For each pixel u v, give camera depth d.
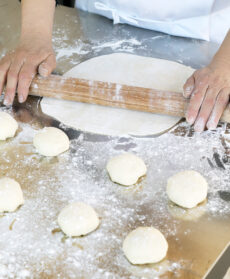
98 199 1.28
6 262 1.09
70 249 1.13
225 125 1.54
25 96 1.59
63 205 1.25
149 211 1.24
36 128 1.53
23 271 1.07
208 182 1.34
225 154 1.43
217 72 1.54
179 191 1.25
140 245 1.10
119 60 1.85
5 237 1.16
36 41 1.71
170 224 1.21
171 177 1.30
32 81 1.63
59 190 1.30
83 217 1.17
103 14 2.15
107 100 1.58
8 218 1.21
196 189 1.25
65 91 1.60
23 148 1.45
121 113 1.60
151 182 1.33
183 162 1.41
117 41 1.99
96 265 1.10
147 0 1.98
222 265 1.11
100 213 1.23
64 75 1.76
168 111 1.55
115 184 1.32
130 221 1.21
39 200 1.27
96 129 1.53
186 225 1.20
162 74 1.77
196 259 1.11
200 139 1.49
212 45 1.98
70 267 1.09
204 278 1.06
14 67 1.62
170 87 1.71
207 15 1.94
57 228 1.19
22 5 1.81
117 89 1.58
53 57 1.69
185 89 1.53
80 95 1.60
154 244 1.10
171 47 1.96
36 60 1.64
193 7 1.93
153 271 1.08
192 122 1.48
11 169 1.37
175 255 1.12
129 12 2.06
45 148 1.40
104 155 1.43
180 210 1.25
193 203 1.24
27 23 1.76
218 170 1.38
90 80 1.62
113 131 1.52
